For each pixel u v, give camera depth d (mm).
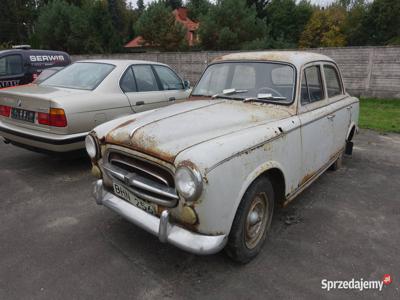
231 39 24688
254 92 3574
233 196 2412
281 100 3375
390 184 4652
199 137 2549
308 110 3492
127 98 5102
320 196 4223
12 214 3619
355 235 3322
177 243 2352
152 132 2621
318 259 2922
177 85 6297
